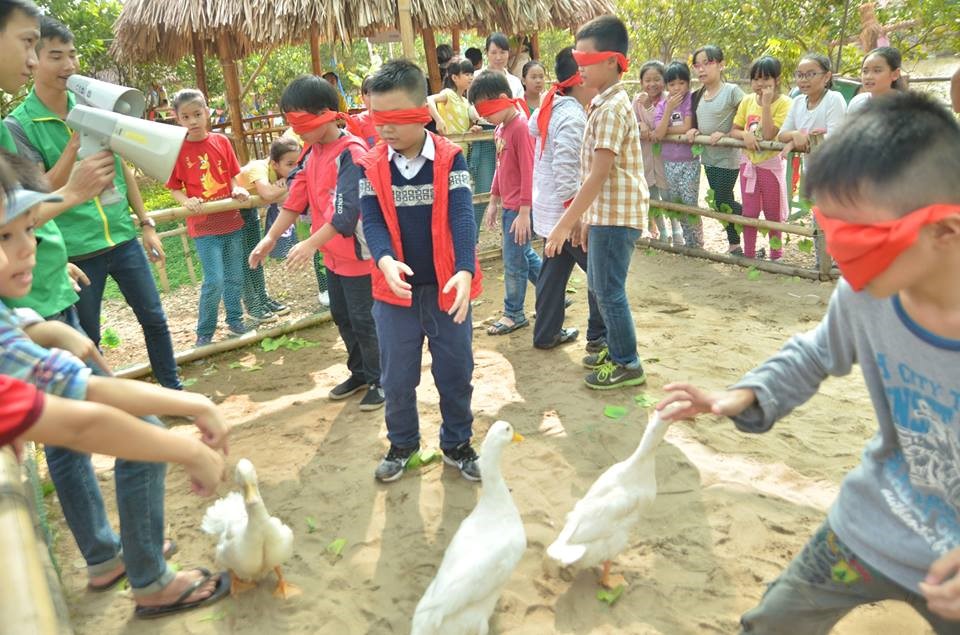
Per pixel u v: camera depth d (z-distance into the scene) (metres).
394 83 2.94
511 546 2.50
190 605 2.81
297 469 3.83
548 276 4.86
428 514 3.36
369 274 4.08
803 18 10.31
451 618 2.37
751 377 1.75
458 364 3.39
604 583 2.77
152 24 9.41
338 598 2.86
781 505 3.20
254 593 2.90
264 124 15.36
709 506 3.22
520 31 9.03
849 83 7.00
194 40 11.03
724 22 11.93
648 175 7.43
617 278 4.12
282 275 7.34
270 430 4.29
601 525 2.60
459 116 7.54
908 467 1.50
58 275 2.84
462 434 3.59
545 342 5.09
